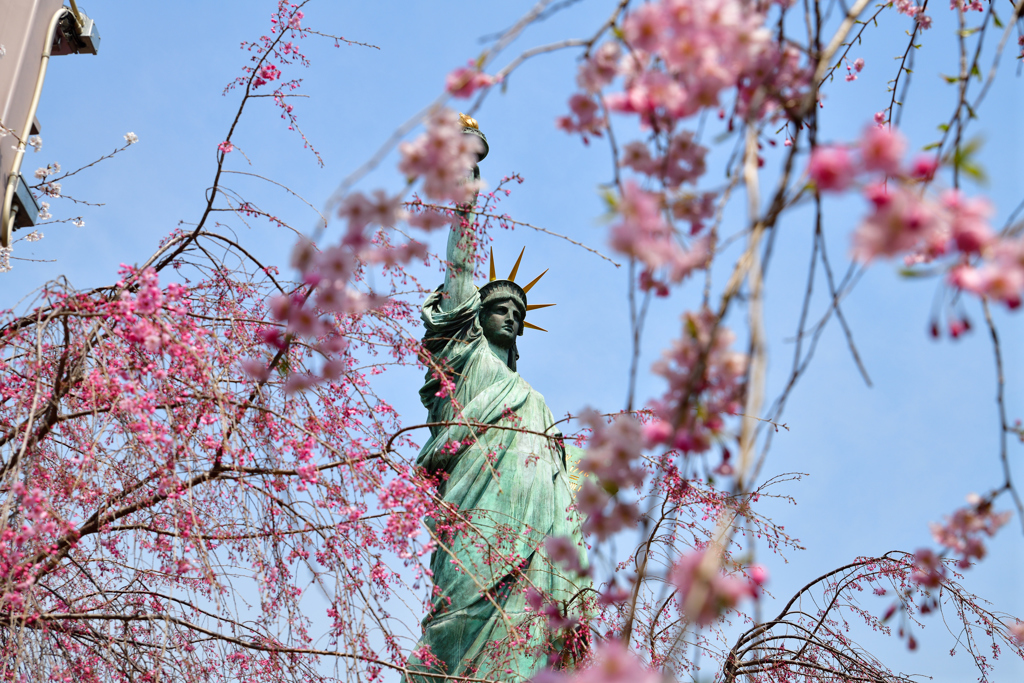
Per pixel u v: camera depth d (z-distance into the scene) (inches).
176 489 402.9
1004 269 155.4
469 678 458.9
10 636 396.8
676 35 178.7
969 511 209.0
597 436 191.3
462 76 199.6
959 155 161.3
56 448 468.8
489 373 904.9
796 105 204.1
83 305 418.9
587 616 551.5
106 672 451.5
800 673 634.8
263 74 474.6
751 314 168.7
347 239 209.5
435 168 202.2
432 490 476.1
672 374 187.9
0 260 580.4
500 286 1011.3
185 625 417.4
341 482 449.7
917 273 162.4
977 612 606.9
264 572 405.7
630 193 166.7
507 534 578.6
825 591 658.8
